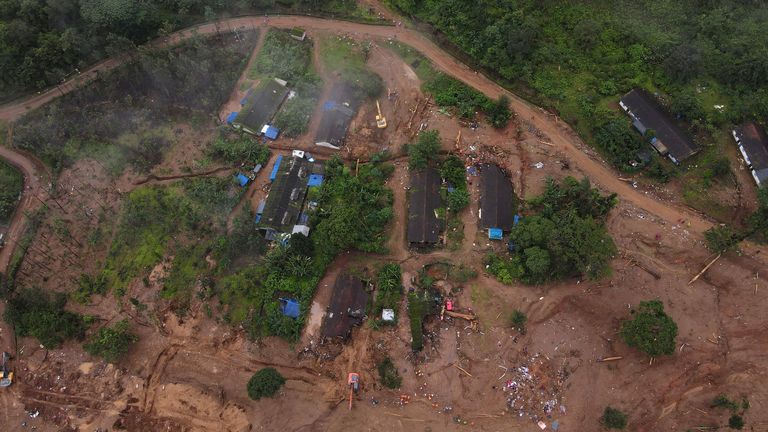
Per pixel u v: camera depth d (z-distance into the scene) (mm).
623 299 55719
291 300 56594
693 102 63969
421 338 53719
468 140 66812
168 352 55594
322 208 62250
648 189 62281
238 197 64312
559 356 53500
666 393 51062
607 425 49188
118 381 54406
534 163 64688
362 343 54500
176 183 66375
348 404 51719
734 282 55688
